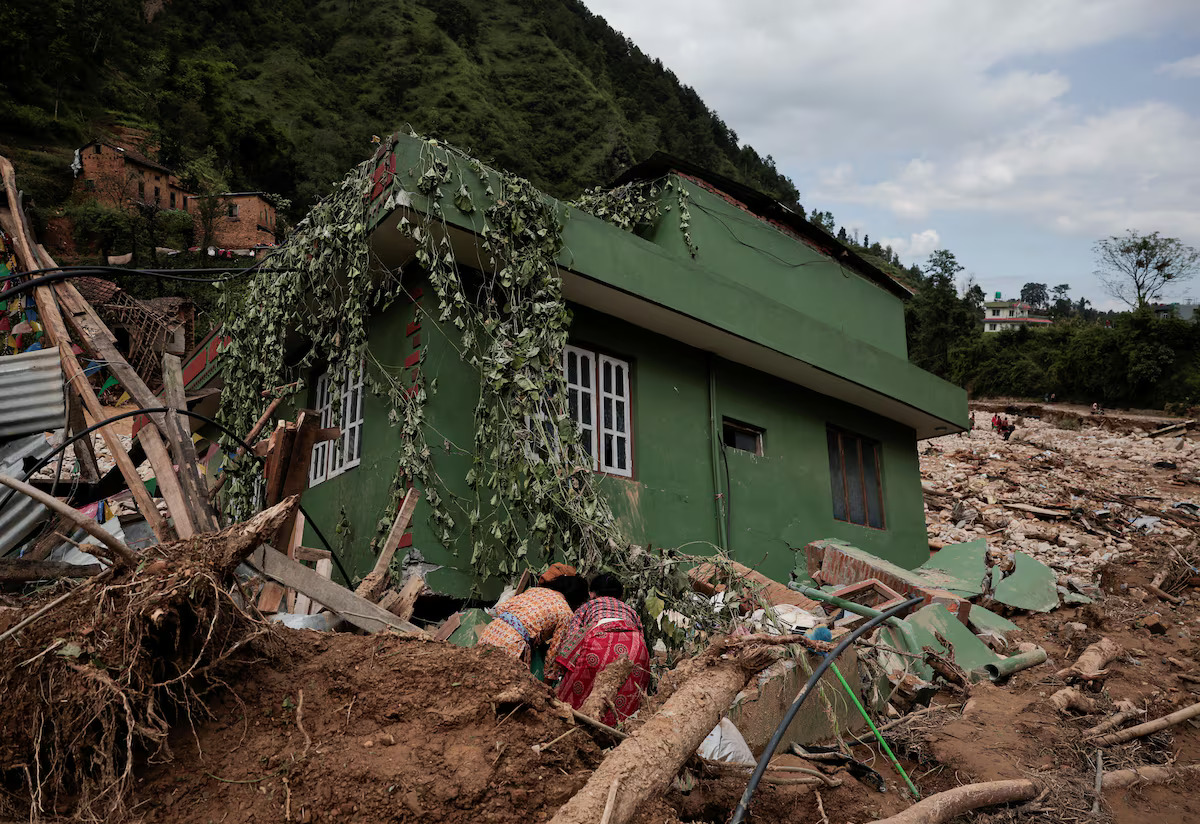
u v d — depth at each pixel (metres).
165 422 4.64
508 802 2.91
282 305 8.49
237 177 77.38
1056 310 135.38
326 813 2.80
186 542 3.27
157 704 2.96
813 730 5.52
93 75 81.50
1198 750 6.79
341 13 125.12
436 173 7.12
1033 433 33.38
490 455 7.16
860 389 11.50
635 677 4.10
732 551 9.55
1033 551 14.66
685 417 9.70
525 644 4.18
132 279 44.09
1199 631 10.29
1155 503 19.45
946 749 5.97
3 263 6.28
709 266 10.62
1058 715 7.02
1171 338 51.31
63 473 8.30
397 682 3.28
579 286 8.27
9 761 2.74
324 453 9.05
